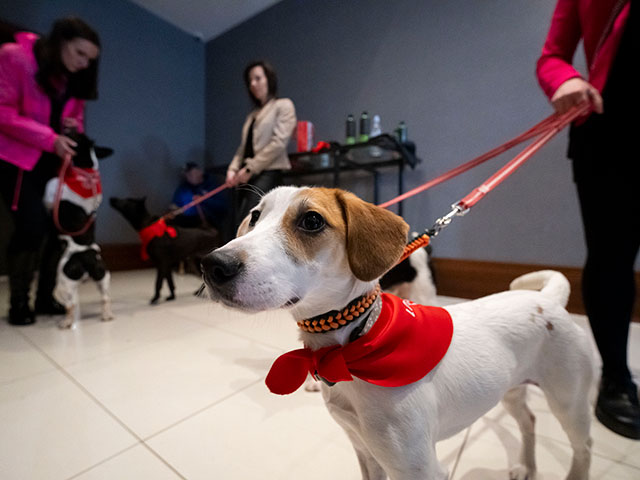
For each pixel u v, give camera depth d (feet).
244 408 3.95
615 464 3.05
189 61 15.14
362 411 1.96
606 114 3.56
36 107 6.54
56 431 3.49
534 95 8.00
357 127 10.98
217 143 15.34
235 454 3.21
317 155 9.71
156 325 6.78
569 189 7.55
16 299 6.65
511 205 8.28
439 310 2.36
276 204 2.28
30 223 6.57
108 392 4.25
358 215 2.10
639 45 3.31
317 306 2.10
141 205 8.59
